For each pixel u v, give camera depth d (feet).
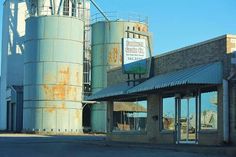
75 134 193.36
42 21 204.74
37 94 204.03
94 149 84.48
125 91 101.14
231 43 74.95
